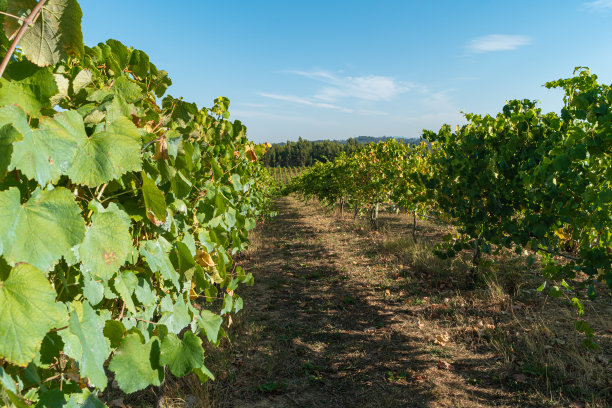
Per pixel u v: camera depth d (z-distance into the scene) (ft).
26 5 2.69
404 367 12.58
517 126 15.40
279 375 12.08
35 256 2.68
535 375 11.57
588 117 10.76
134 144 3.69
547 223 13.88
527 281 19.81
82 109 3.85
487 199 16.14
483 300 17.78
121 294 4.22
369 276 22.76
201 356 4.52
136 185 4.96
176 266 5.88
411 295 19.27
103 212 3.87
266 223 48.42
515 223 15.46
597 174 12.25
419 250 25.89
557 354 12.65
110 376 11.21
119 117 4.00
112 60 5.01
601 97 10.68
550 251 14.28
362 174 40.55
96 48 4.89
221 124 12.59
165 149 5.29
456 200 18.10
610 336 13.67
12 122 2.64
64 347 3.09
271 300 19.10
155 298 5.34
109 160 3.46
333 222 47.11
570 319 15.30
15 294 2.53
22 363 2.44
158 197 4.32
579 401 10.27
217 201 8.02
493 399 10.69
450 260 23.38
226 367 12.09
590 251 12.60
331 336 15.03
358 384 11.68
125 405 9.98
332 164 55.67
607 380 10.98
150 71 6.10
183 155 6.06
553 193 13.32
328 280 22.43
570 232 14.30
